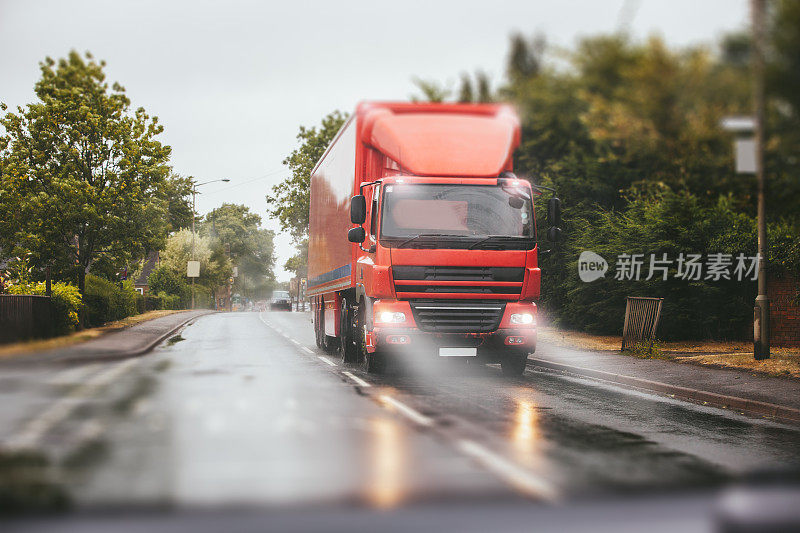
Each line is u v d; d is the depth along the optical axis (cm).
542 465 711
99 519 508
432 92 1538
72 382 988
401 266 1452
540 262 2833
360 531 487
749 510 515
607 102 804
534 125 965
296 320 4562
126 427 832
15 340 987
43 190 2764
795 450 874
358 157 1582
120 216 2891
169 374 1373
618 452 803
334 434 834
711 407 1248
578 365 1783
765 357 1700
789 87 715
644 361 1869
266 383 1277
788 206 1140
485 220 1480
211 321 4266
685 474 691
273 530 488
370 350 1487
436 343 1473
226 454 715
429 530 491
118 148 2814
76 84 1362
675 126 808
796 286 2155
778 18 680
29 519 509
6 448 724
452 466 691
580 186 1329
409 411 1031
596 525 504
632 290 2386
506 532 487
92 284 3166
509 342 1487
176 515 519
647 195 1305
